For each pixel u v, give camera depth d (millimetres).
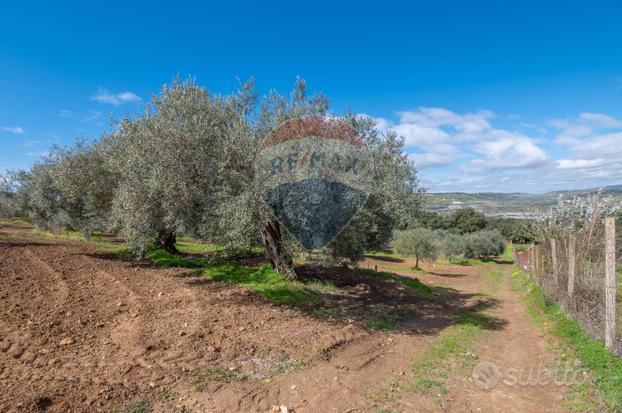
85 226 16938
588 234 9805
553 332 7926
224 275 11914
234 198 7723
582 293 8141
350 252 10633
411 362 6184
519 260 25609
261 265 13641
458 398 4867
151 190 7941
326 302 9867
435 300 12555
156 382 4680
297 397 4617
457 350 6973
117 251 17469
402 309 10297
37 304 7887
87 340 6039
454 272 26250
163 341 6098
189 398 4375
